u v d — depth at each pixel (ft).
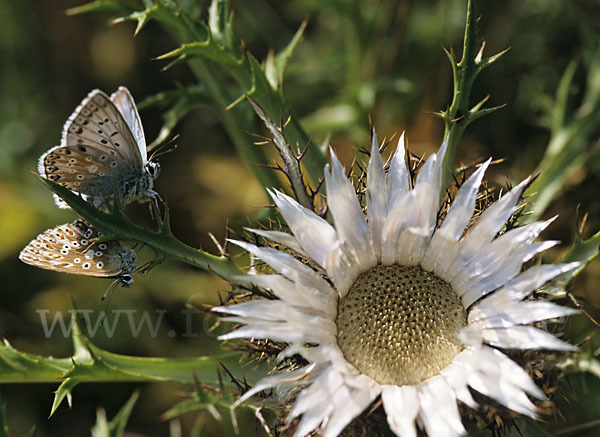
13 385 1.84
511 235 1.51
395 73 1.89
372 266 1.53
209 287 1.82
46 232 1.51
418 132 1.85
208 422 1.78
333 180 1.51
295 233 1.51
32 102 2.04
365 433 1.48
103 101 1.50
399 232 1.52
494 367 1.47
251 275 1.49
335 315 1.51
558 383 1.50
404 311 1.51
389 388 1.49
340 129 1.84
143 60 2.07
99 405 1.85
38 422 1.84
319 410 1.47
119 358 1.57
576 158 1.70
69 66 2.05
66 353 1.85
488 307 1.50
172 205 1.90
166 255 1.53
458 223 1.51
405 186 1.52
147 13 1.61
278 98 1.63
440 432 1.46
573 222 1.75
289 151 1.52
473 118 1.56
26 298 1.87
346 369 1.48
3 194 1.91
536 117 1.85
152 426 1.84
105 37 2.05
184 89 1.70
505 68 1.87
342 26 1.92
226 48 1.63
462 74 1.55
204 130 1.99
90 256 1.52
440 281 1.52
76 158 1.51
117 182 1.54
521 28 1.88
